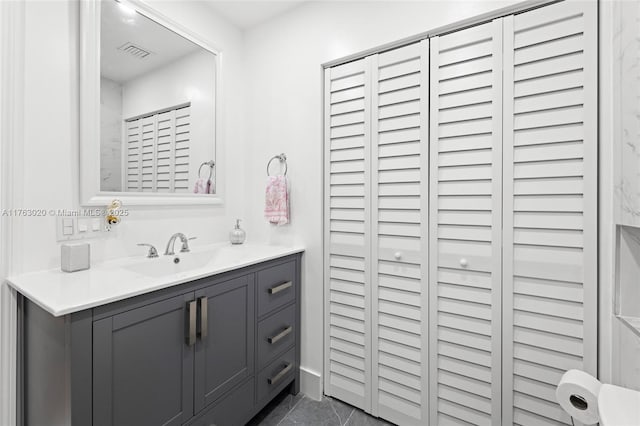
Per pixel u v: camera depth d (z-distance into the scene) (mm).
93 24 1292
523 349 1209
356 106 1614
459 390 1356
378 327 1570
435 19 1355
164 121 1589
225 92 1936
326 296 1740
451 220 1355
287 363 1705
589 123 1069
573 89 1101
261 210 1986
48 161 1197
